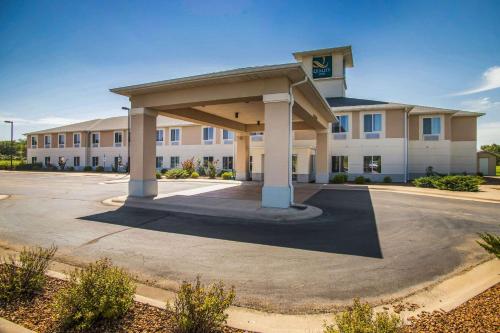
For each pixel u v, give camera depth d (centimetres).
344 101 2609
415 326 306
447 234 747
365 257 566
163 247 623
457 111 2367
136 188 1295
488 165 3088
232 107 1573
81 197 1371
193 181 2442
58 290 380
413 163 2481
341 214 1010
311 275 475
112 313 304
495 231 779
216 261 539
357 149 2431
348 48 2670
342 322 257
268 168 1043
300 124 2175
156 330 293
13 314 322
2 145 7588
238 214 971
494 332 285
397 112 2338
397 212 1050
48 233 729
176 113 1481
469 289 418
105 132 3894
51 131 4175
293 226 828
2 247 612
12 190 1670
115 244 641
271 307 368
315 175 2328
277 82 1034
